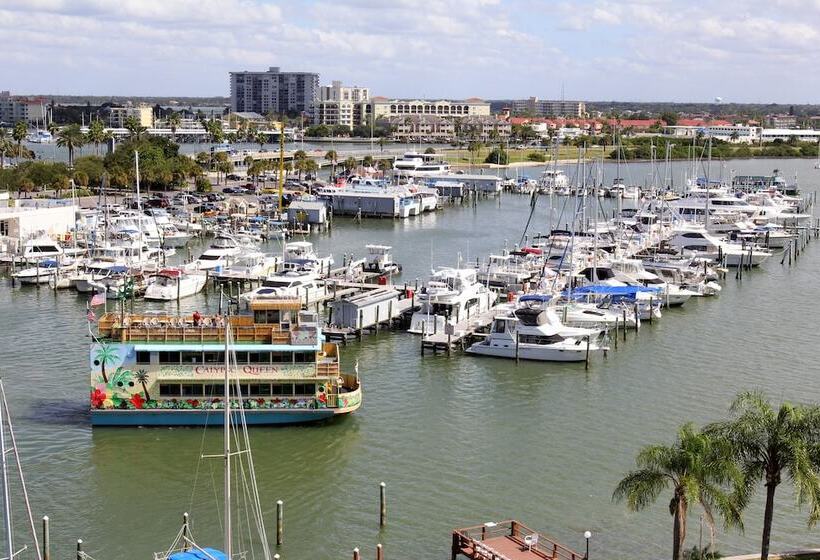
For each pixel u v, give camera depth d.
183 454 75.38
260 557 59.72
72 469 72.06
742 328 118.06
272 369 79.94
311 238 196.38
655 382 95.50
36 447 75.62
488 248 183.88
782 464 53.56
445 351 105.94
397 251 179.50
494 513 66.00
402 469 73.25
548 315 107.69
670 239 168.50
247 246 161.75
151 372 79.25
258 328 79.81
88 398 86.88
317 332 80.56
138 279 133.75
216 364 79.56
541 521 64.81
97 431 79.06
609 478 71.75
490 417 85.12
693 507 66.00
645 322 120.94
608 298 124.06
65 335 109.06
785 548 61.16
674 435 80.44
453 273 125.06
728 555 59.72
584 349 101.81
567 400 89.88
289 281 130.88
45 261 142.75
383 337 112.75
